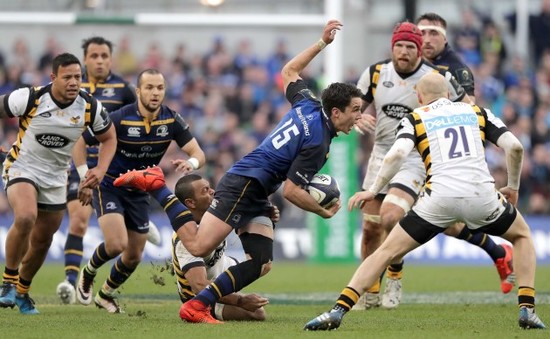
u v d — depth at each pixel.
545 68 79.94
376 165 36.22
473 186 25.53
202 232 27.12
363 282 25.58
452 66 36.53
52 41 76.19
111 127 31.81
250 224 28.02
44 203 31.70
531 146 72.75
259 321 29.08
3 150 32.00
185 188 28.61
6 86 74.06
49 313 32.19
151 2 79.44
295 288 45.12
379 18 94.12
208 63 77.00
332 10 60.75
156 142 34.03
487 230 26.30
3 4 76.00
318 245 61.69
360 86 36.12
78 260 38.16
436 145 25.91
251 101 75.38
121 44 77.06
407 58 34.44
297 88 28.56
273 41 82.56
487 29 80.75
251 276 27.50
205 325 27.00
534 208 69.62
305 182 26.69
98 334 24.83
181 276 29.20
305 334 24.83
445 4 91.94
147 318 29.70
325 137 26.91
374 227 36.25
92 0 76.38
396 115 35.44
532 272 26.25
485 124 26.50
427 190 25.80
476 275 53.91
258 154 27.38
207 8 80.75
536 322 26.25
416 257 66.25
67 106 30.67
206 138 72.56
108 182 34.16
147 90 33.25
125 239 33.44
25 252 31.53
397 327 27.33
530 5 91.56
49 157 31.39
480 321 29.45
